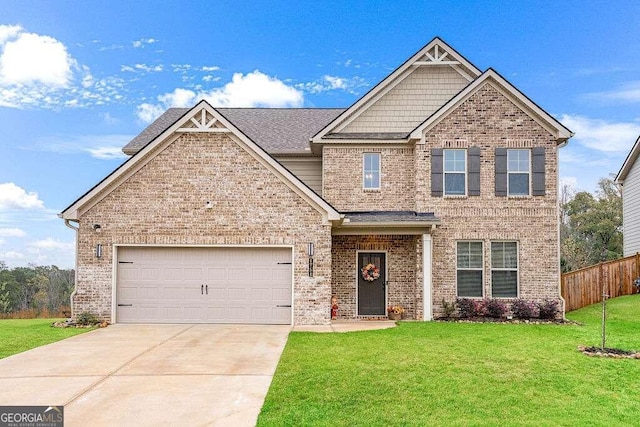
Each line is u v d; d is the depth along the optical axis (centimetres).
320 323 1464
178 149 1490
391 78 1833
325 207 1473
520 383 841
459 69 1845
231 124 1481
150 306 1480
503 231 1648
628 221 2662
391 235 1716
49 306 3978
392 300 1705
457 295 1647
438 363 958
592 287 1886
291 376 869
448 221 1658
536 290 1633
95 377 882
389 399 753
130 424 657
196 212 1480
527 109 1670
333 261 1722
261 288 1485
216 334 1297
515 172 1670
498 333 1293
